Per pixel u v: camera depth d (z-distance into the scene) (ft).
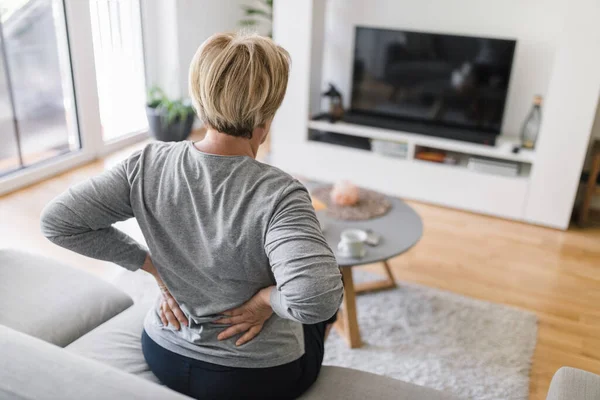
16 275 5.75
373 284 8.73
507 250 10.29
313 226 3.20
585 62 10.09
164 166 3.59
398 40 12.32
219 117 3.31
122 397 2.98
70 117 13.07
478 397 6.59
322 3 12.60
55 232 3.67
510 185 11.41
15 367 3.15
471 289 8.93
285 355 3.96
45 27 12.12
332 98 13.23
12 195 11.32
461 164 12.17
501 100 11.81
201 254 3.50
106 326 5.09
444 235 10.78
